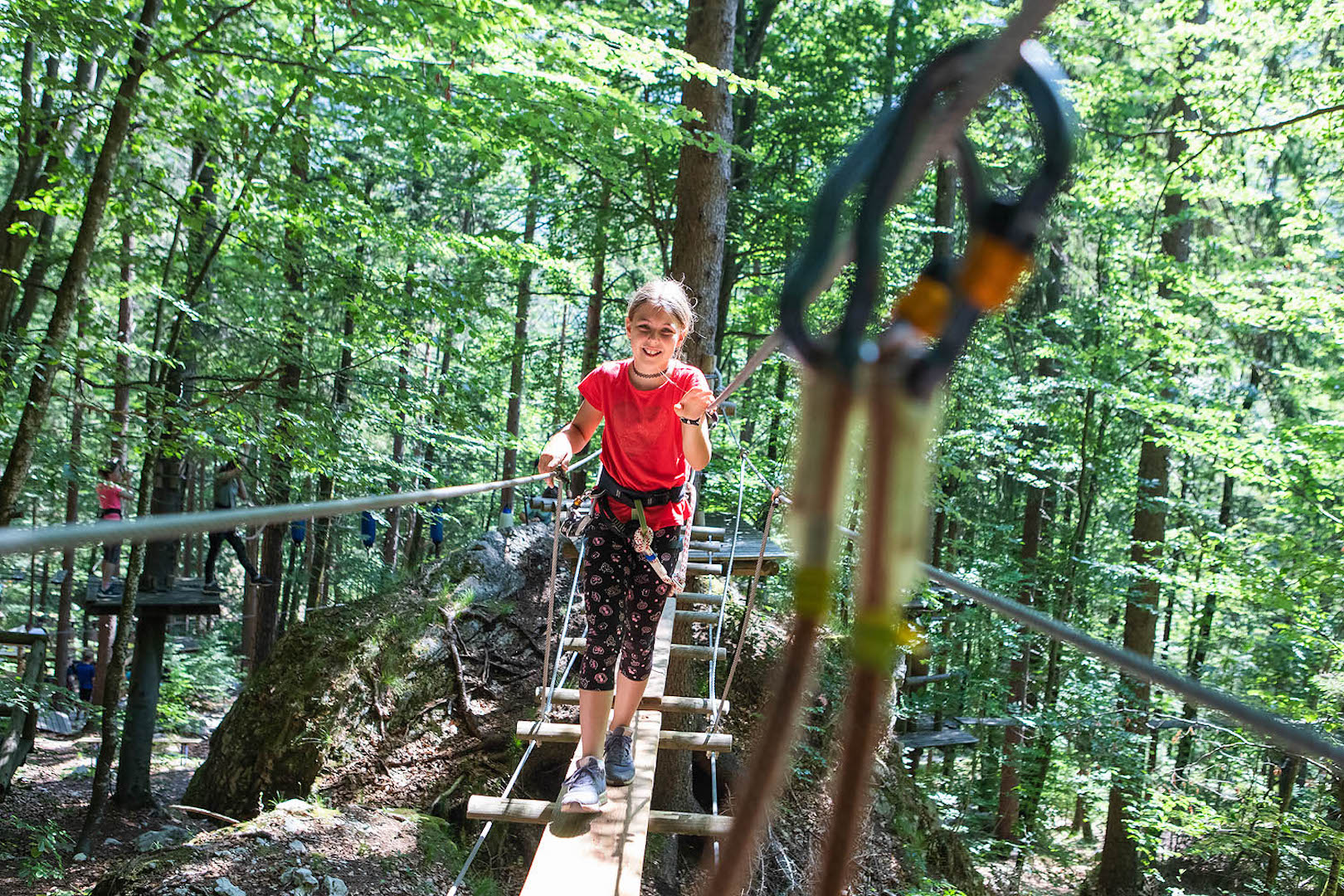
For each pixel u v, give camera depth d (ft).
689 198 34.09
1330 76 32.30
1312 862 36.70
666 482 12.98
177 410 30.04
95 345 29.22
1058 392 57.41
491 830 32.01
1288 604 34.53
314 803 30.63
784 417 49.73
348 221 33.22
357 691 34.40
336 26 27.94
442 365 40.34
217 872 24.89
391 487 42.42
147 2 26.35
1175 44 38.52
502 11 25.90
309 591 67.92
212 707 68.23
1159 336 42.09
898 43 50.75
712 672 16.37
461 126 30.01
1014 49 1.10
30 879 30.91
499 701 35.99
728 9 34.63
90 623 76.89
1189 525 62.49
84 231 26.94
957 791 60.59
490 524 105.60
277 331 36.55
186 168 42.42
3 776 38.93
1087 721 48.32
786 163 52.95
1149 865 45.34
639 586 13.01
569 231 52.08
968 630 57.67
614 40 28.66
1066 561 60.34
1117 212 50.21
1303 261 35.04
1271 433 36.24
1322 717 35.94
